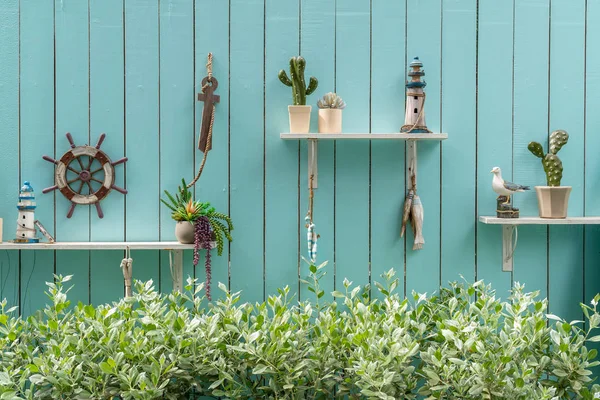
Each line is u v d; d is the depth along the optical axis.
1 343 1.85
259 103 2.21
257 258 2.22
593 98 2.26
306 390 1.92
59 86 2.17
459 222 2.25
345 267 2.23
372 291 2.24
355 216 2.23
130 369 1.72
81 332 1.86
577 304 2.27
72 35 2.17
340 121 2.15
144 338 1.78
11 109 2.16
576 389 1.83
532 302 1.92
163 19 2.18
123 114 2.19
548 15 2.24
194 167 2.20
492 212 2.25
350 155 2.23
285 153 2.22
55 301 1.91
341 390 1.87
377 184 2.24
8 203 2.16
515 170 2.25
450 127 2.24
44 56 2.16
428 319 2.09
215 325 1.86
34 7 2.16
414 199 2.20
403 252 2.24
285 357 1.81
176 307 1.95
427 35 2.22
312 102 2.21
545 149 2.25
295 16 2.21
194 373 1.87
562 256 2.27
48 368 1.74
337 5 2.21
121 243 2.11
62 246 2.05
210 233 2.09
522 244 2.27
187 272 2.21
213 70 2.20
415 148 2.22
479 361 1.77
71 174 2.19
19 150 2.16
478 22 2.23
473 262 2.25
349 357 1.91
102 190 2.17
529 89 2.24
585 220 2.14
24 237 2.09
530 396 1.74
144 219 2.20
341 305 2.23
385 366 1.77
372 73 2.22
